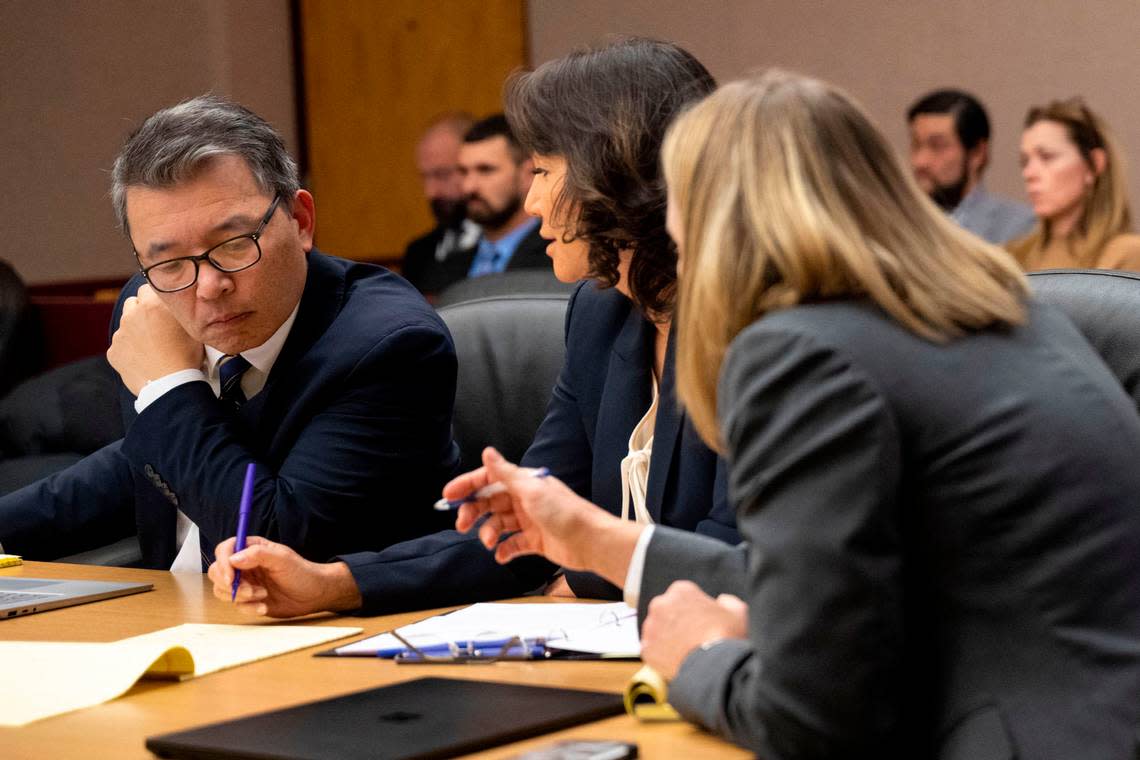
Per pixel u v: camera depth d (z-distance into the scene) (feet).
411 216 45.52
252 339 11.08
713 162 6.66
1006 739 5.79
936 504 6.06
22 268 45.62
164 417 11.07
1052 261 27.73
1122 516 6.15
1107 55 33.81
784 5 37.68
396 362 11.18
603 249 9.90
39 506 12.70
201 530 11.14
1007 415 6.13
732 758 6.15
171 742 6.25
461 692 7.10
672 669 6.69
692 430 9.75
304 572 9.39
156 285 10.84
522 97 10.15
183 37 44.34
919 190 6.73
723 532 9.26
